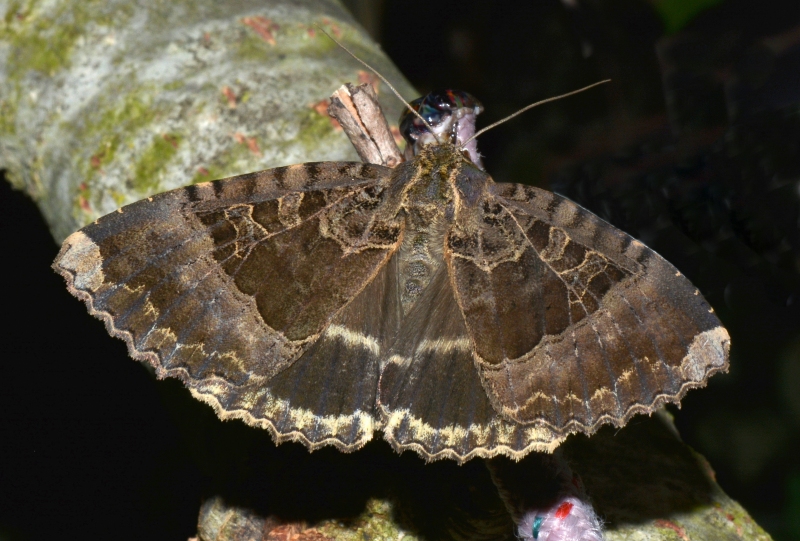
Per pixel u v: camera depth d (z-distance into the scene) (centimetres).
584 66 49
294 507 32
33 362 45
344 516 32
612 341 31
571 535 31
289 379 31
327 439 31
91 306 31
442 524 32
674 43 40
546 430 31
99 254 31
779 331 44
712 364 31
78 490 41
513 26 55
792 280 35
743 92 38
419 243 32
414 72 57
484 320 32
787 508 42
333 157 35
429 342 32
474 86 55
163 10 36
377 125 33
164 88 35
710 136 37
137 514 41
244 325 31
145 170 35
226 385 31
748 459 45
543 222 32
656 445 33
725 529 33
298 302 32
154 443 43
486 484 33
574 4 45
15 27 36
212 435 33
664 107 41
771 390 45
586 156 47
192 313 31
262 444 33
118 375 45
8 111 36
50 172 36
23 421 43
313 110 35
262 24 36
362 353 32
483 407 31
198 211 31
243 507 32
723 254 35
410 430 31
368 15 56
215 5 36
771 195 35
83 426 43
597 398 31
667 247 36
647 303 31
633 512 32
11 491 41
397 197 32
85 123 35
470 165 32
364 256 32
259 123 35
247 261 32
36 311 47
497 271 32
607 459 33
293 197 32
